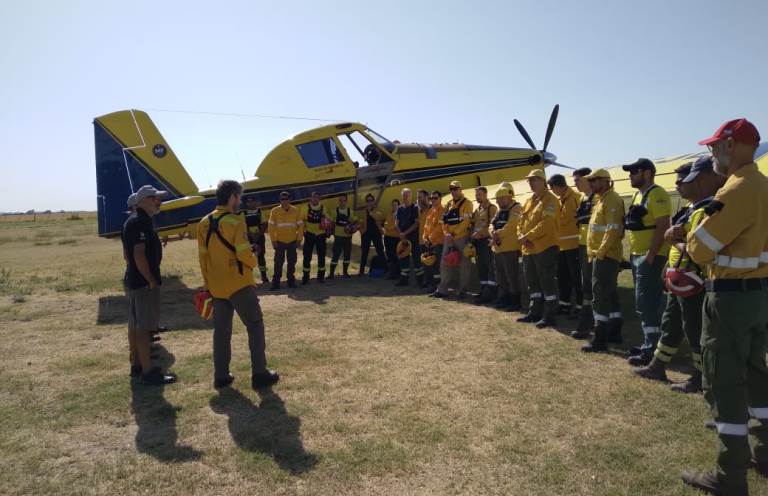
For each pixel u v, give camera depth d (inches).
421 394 146.5
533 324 223.9
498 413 132.3
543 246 214.7
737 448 91.2
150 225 160.1
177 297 308.8
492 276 269.7
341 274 392.5
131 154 345.7
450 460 109.5
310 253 344.2
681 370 162.6
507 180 447.8
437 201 298.7
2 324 242.4
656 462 106.6
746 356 91.8
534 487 98.7
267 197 359.6
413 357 180.7
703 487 96.1
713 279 94.2
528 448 113.7
